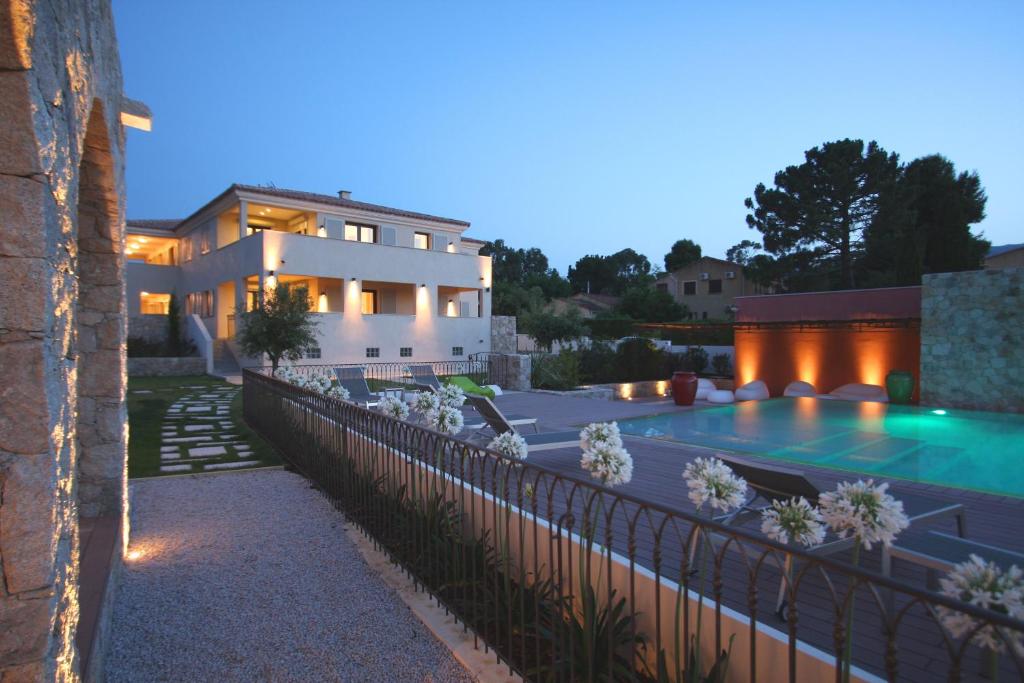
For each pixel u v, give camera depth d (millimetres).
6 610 1451
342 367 18938
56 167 1689
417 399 6312
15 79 1437
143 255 33281
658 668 2172
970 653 2459
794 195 30641
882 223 27484
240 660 2900
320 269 20500
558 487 5082
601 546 2943
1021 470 6141
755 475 3344
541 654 2777
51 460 1515
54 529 1525
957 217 25797
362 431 4953
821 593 3061
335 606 3494
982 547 2750
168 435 9305
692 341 26688
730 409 11492
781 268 31125
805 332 14227
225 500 5746
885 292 12914
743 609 2877
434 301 23953
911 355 12508
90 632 2504
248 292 21391
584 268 61438
